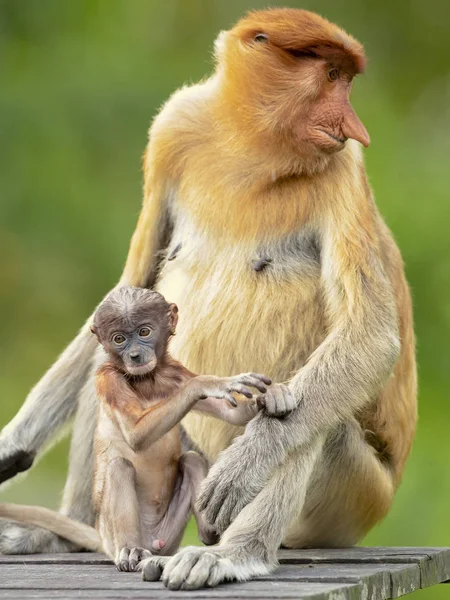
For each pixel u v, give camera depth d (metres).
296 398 10.62
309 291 11.41
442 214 21.67
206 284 11.59
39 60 23.89
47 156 22.88
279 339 11.41
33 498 25.20
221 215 11.58
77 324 23.02
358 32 25.64
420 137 24.70
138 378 10.09
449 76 25.67
